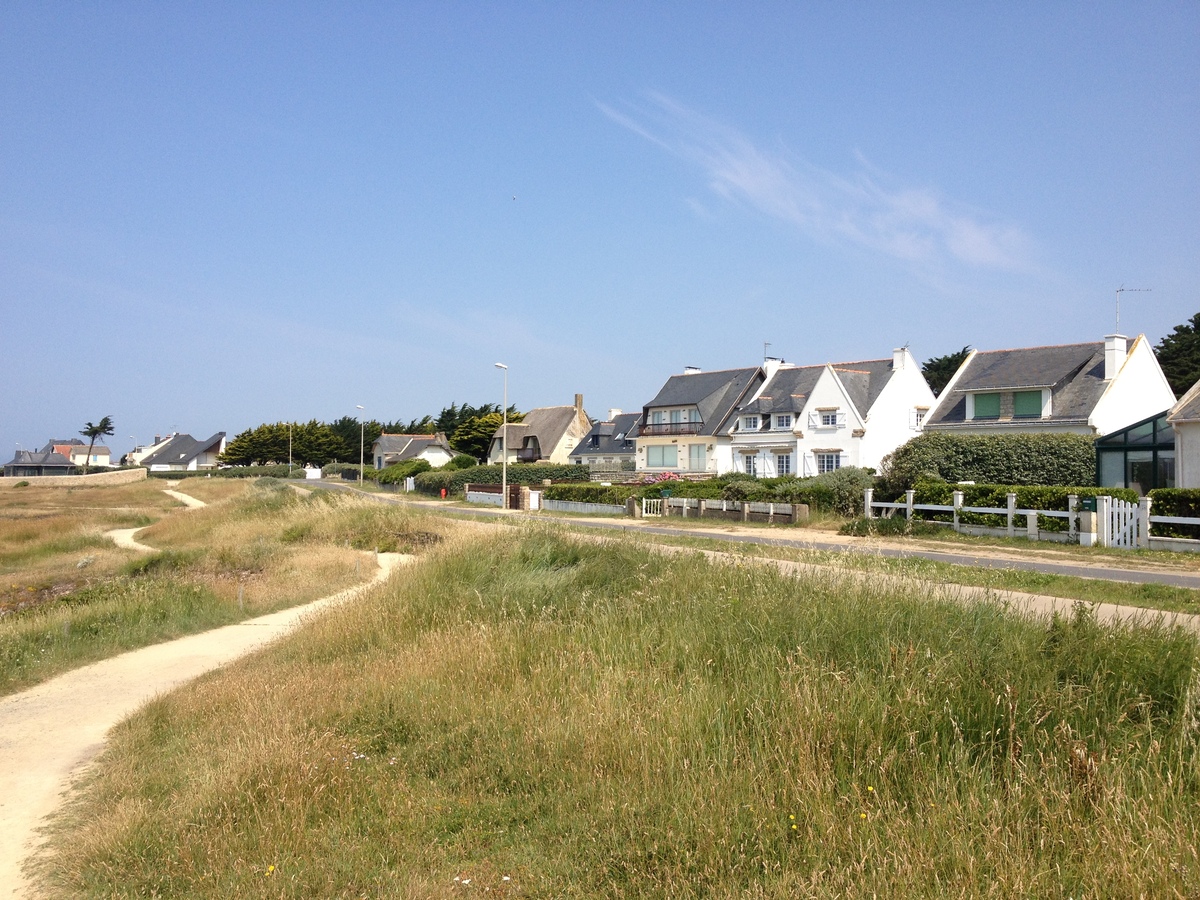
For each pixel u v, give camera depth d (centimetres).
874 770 525
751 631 784
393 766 661
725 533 2531
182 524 3531
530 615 1082
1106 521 1911
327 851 531
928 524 2264
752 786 515
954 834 445
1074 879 405
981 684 612
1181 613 1050
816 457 4562
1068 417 3519
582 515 3691
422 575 1338
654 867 469
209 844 543
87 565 2467
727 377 5753
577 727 648
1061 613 868
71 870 555
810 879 428
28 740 891
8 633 1379
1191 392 2586
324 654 1086
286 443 11981
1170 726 547
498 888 471
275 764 637
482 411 11325
